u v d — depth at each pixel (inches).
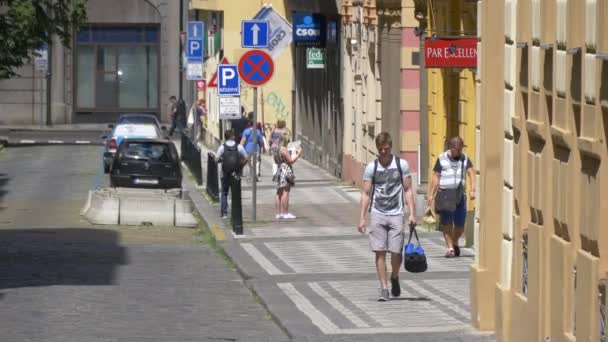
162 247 2174.0
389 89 2787.9
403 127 2731.3
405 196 1504.7
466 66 1915.6
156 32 6220.5
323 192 3157.0
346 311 1432.1
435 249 2011.6
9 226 2496.3
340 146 3565.5
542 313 1059.3
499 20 1230.3
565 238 997.2
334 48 3663.9
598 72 892.6
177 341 1268.5
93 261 1951.3
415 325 1330.0
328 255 1983.3
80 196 3122.5
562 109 994.7
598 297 900.6
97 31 6195.9
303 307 1464.1
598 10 887.1
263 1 4803.2
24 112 6156.5
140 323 1378.0
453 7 2290.8
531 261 1095.6
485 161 1251.2
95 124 6210.6
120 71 6235.2
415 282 1658.5
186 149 3971.5
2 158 4323.3
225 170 2546.8
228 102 2785.4
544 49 1051.9
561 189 999.0
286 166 2527.1
